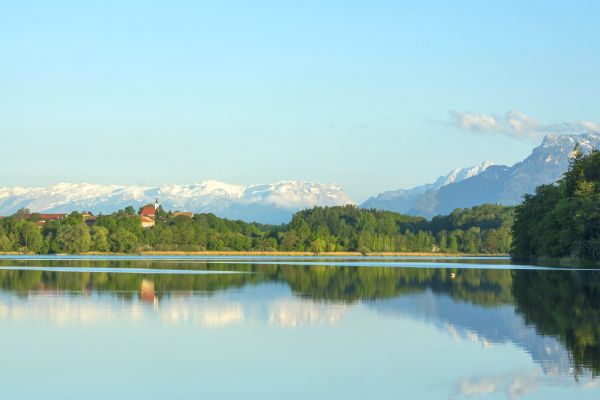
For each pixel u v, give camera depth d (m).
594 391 51.31
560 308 96.88
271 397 51.09
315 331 78.25
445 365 60.19
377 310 97.00
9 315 90.31
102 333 76.81
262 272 191.38
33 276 165.62
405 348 67.81
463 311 94.75
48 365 61.03
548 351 65.25
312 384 54.50
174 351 66.81
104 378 56.59
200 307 99.38
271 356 64.50
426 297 114.81
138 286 134.75
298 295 118.19
